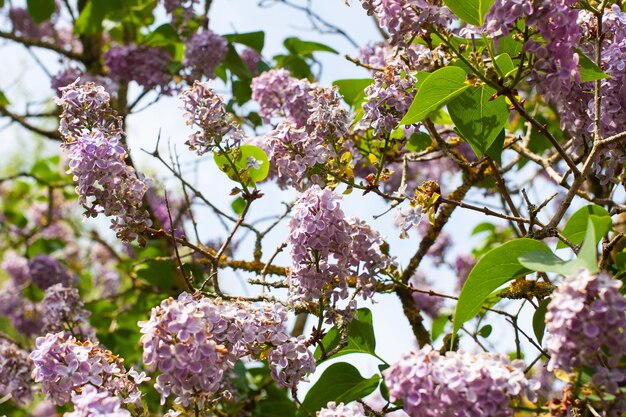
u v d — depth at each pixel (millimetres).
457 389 1075
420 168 2010
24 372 1586
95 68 2338
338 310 1292
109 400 1108
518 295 1347
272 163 1496
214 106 1347
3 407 1938
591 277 1064
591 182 1610
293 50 1914
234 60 1897
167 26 1957
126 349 1880
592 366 1100
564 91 1241
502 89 1215
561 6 1157
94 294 2781
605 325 1062
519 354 1326
